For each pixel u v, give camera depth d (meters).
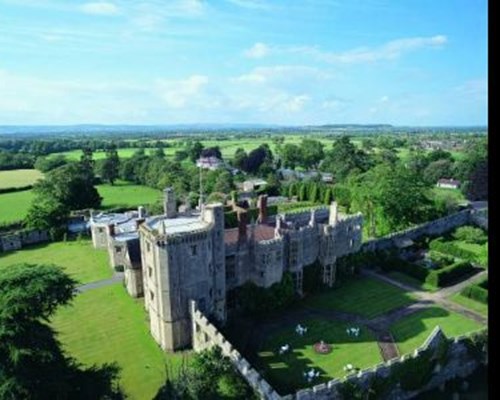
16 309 33.97
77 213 130.75
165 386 44.84
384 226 103.12
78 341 58.00
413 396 50.38
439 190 155.25
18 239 102.69
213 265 58.09
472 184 134.50
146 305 65.00
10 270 38.06
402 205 101.25
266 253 63.28
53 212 107.50
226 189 153.50
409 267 79.62
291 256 67.88
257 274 64.12
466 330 59.50
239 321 62.78
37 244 105.75
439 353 51.12
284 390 47.12
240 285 64.62
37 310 36.53
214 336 50.22
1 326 33.62
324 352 53.97
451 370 53.12
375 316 64.12
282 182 173.00
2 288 35.59
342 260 77.44
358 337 57.94
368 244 83.50
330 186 142.50
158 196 159.38
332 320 62.84
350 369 50.34
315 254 73.38
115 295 72.38
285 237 67.06
